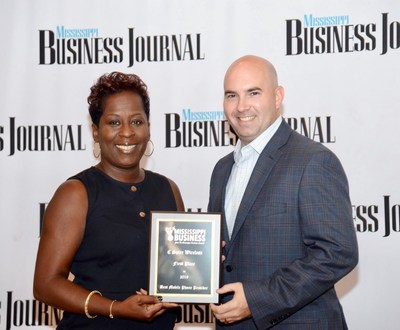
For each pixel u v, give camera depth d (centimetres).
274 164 258
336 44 372
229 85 269
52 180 395
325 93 372
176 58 388
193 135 386
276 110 275
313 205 243
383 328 364
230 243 259
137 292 247
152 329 256
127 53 391
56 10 396
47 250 248
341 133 370
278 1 377
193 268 247
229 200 275
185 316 380
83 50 395
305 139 264
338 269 239
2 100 396
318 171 246
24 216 394
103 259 251
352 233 244
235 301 238
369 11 369
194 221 249
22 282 393
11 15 397
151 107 388
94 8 394
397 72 366
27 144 396
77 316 251
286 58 376
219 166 296
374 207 366
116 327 249
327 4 373
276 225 249
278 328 250
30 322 391
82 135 394
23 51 396
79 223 250
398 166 364
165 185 276
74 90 395
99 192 255
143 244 254
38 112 396
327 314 252
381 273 365
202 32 385
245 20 381
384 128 366
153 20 390
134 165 262
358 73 370
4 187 396
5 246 394
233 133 382
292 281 237
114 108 256
